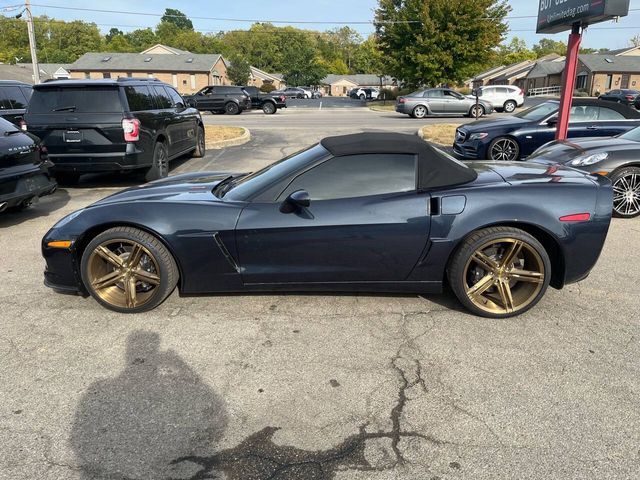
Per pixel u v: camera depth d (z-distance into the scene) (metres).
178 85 60.34
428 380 2.86
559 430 2.43
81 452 2.32
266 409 2.63
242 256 3.56
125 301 3.72
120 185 8.72
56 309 3.84
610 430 2.42
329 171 3.56
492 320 3.58
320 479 2.15
